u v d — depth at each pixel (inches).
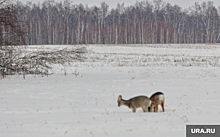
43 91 1244.5
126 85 1402.6
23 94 1180.5
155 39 7785.4
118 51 4579.2
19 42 1763.0
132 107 867.4
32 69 1857.8
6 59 1744.6
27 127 692.7
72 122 735.7
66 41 7623.0
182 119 750.5
